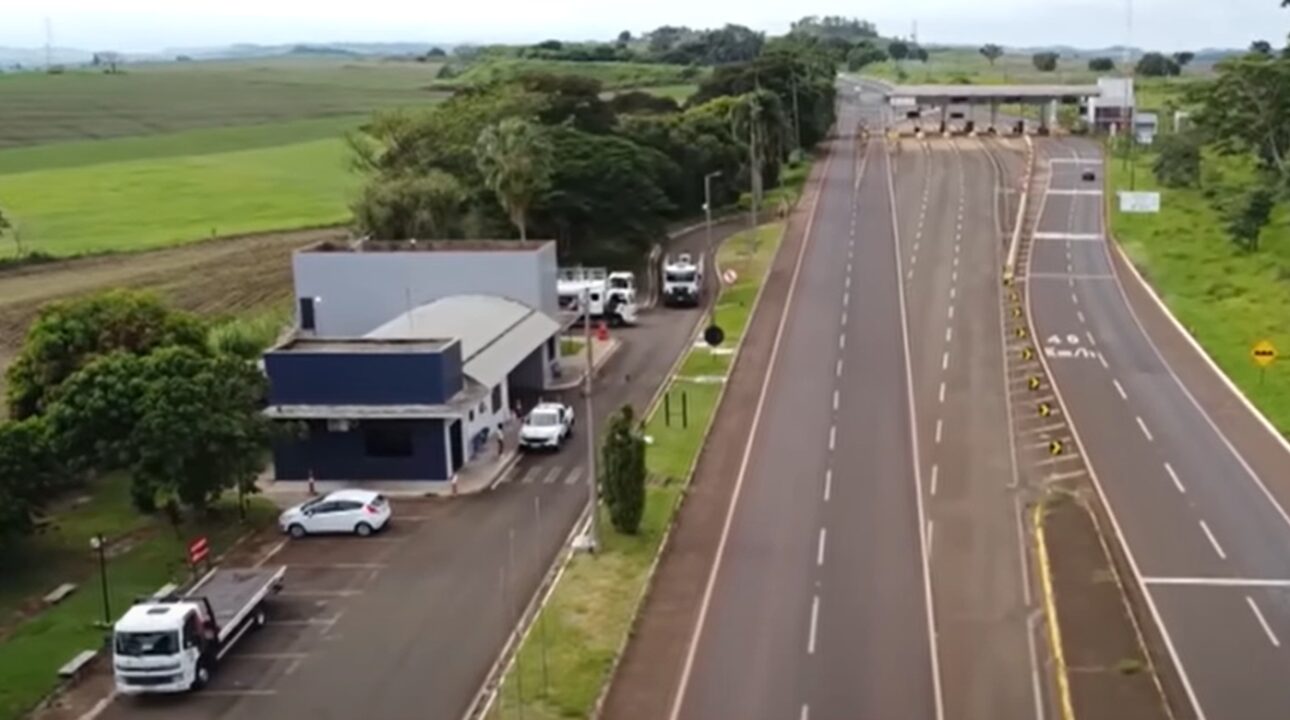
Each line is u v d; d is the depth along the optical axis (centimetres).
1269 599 4591
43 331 6303
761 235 12381
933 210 13338
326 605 4716
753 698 3906
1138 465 6100
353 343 6256
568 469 6250
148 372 5366
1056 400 7194
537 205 10850
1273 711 3781
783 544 5184
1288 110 14525
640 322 9450
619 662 4159
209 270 11800
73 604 4716
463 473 6197
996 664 4100
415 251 8075
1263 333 8619
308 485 6075
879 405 7138
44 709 3975
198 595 4441
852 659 4156
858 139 19550
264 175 19012
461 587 4844
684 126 14050
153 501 5303
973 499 5659
